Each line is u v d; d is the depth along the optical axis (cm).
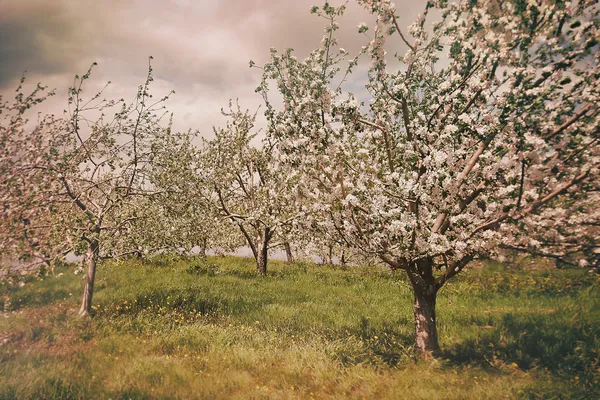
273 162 1490
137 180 1116
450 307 1130
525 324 828
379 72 723
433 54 723
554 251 623
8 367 648
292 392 588
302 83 717
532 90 545
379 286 1620
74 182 1061
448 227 736
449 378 618
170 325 953
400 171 800
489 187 664
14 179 851
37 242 859
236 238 2595
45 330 868
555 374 614
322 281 1750
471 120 644
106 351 755
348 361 718
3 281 805
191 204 1220
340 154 713
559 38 538
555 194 585
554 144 590
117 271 1703
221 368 679
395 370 671
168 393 565
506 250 675
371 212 693
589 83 555
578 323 769
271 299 1334
